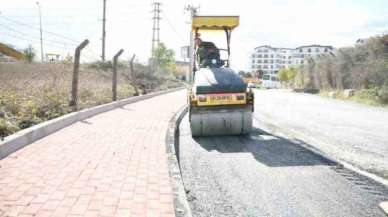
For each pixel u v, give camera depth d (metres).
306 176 5.76
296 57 148.00
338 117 14.12
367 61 28.20
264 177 5.71
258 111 16.45
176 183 4.86
